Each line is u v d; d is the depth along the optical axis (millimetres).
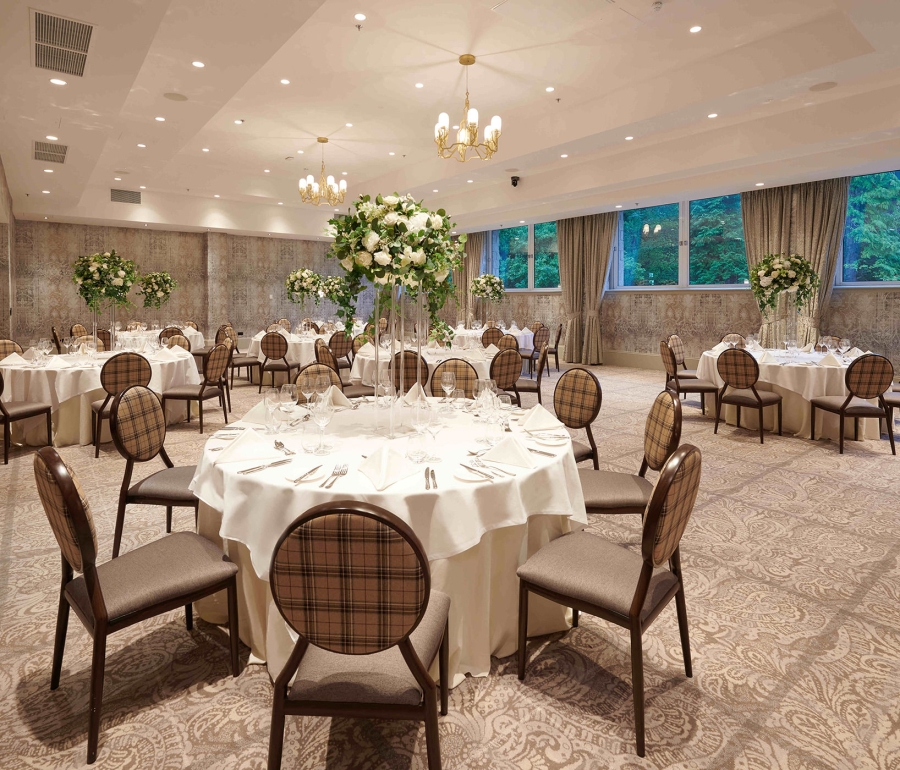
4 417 5055
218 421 6938
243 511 2160
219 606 2650
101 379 5391
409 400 3449
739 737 1993
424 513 2025
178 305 13102
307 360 9352
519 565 2381
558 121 7715
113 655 2449
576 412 3957
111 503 4215
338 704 1611
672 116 6574
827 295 8992
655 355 11633
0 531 3730
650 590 2080
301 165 10656
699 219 10852
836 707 2141
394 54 5957
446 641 2027
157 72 5156
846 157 7750
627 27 5375
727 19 5238
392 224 2666
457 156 9461
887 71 5980
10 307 9578
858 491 4508
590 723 2061
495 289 10797
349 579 1431
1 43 4270
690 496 1986
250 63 4953
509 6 5004
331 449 2529
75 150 7078
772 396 6062
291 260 14281
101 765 1864
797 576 3160
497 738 1987
